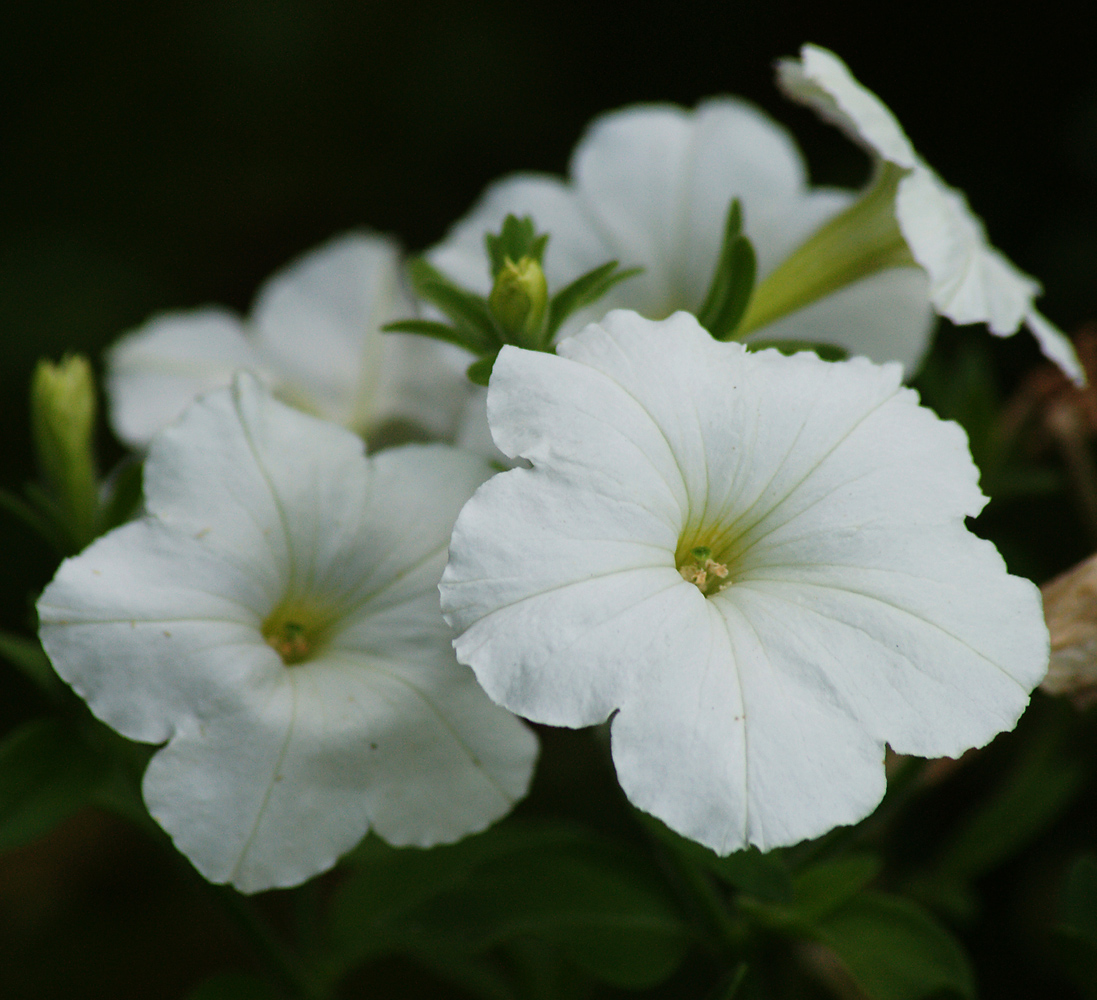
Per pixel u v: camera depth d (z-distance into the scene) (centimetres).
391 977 61
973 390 51
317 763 43
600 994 54
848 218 47
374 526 44
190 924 65
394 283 52
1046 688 45
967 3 73
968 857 49
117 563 43
